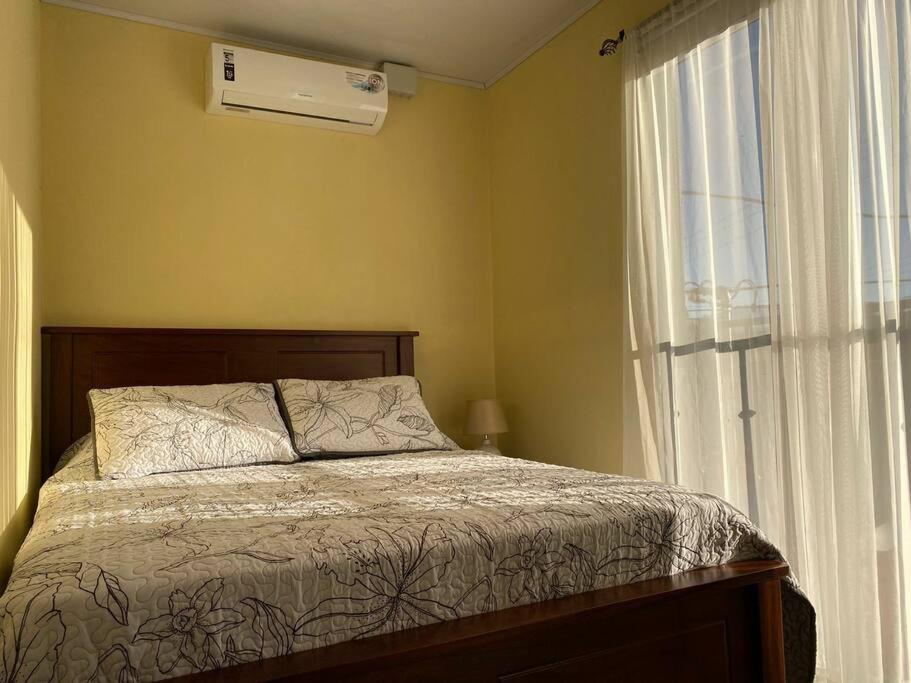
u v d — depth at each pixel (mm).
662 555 1707
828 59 2152
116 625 1159
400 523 1550
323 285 3656
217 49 3281
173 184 3354
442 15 3385
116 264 3213
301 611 1301
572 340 3441
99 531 1544
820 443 2156
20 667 1096
